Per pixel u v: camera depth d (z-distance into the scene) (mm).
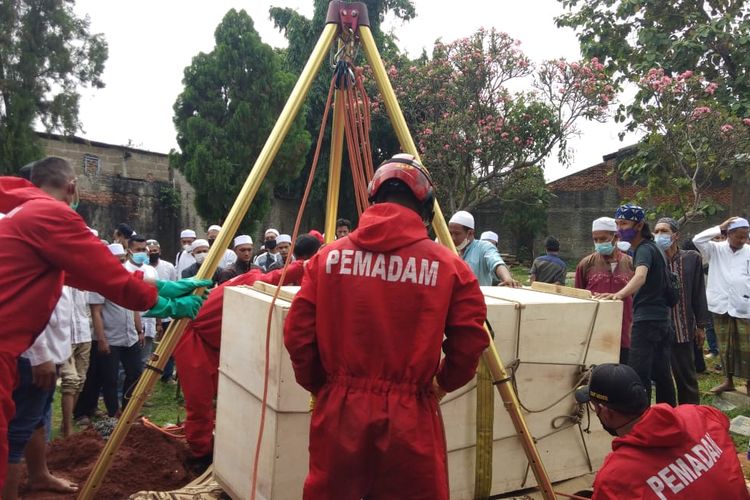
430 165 16625
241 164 16266
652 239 4891
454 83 15719
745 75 10586
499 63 15414
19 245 2693
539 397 3650
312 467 2229
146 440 4414
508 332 3510
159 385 7859
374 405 2119
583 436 3842
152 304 3049
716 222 17797
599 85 14695
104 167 18859
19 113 15289
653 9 11500
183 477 4105
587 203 22844
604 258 5809
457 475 3432
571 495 3510
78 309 5543
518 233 23469
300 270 4547
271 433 3027
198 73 16516
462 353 2223
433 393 2256
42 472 3754
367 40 3895
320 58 3822
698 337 6781
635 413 2424
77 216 2807
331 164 4223
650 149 10352
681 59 10844
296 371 2311
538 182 20328
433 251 2221
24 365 3273
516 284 4688
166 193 19844
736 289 6285
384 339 2145
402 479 2117
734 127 9719
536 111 15914
